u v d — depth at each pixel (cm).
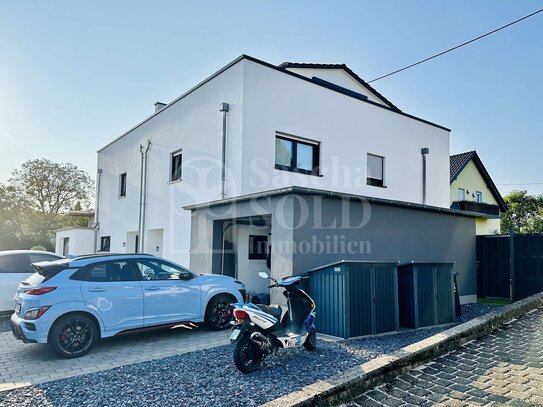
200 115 1155
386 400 372
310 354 546
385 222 891
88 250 1844
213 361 516
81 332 574
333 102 1236
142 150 1459
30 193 3272
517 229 2970
